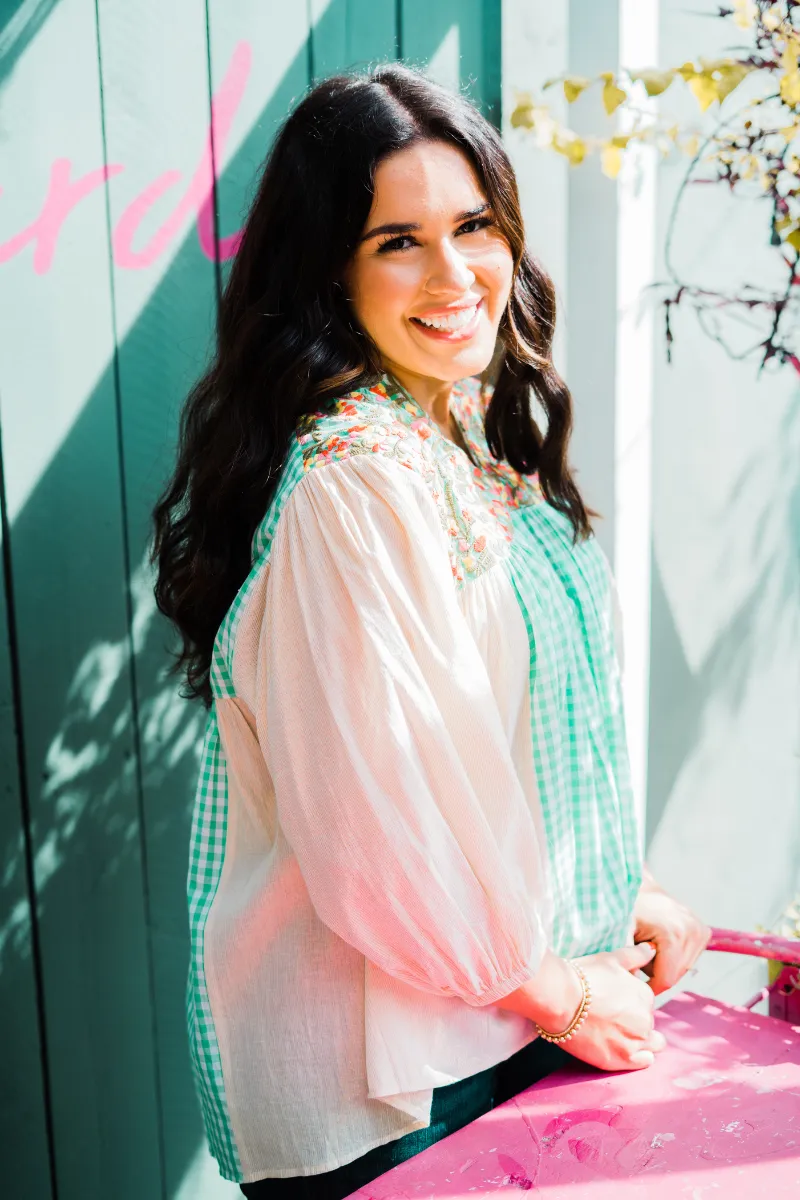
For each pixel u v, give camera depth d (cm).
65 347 153
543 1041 136
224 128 164
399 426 116
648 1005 124
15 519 153
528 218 192
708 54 216
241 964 121
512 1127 112
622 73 185
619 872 135
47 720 160
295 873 118
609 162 182
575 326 199
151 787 173
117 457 161
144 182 157
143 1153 180
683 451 231
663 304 211
